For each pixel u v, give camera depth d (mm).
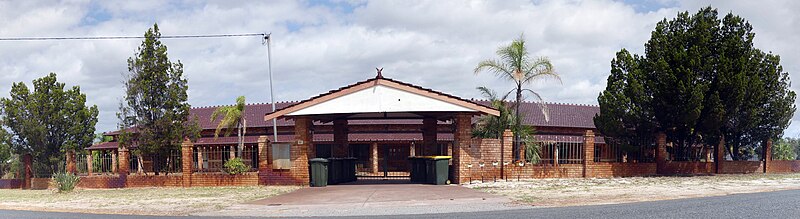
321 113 21812
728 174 27969
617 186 20219
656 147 26906
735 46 25781
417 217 13281
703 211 13203
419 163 22875
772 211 13039
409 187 20875
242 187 22953
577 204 14977
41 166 35125
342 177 23734
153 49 26859
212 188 23094
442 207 14938
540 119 38969
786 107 29062
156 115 26531
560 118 40219
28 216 15539
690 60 25266
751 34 26828
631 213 13070
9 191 28734
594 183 21547
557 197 16641
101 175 26625
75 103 37062
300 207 15688
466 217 13055
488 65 24781
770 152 30641
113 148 38156
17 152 35031
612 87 27625
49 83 36219
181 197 19438
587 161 24609
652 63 26406
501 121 25312
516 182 22125
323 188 21406
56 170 34500
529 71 24938
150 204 17375
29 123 34531
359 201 16703
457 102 21469
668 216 12523
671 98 25844
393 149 37875
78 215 15312
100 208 16781
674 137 28094
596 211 13492
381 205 15680
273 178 23266
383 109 21500
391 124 37188
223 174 23953
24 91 35375
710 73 25688
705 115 26000
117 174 27031
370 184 22734
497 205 15086
